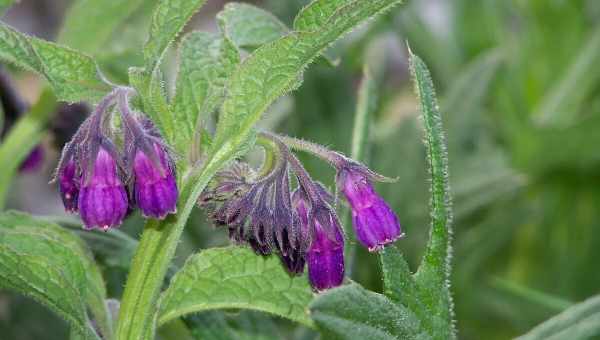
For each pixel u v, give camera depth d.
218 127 0.32
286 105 0.58
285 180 0.32
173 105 0.32
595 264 0.61
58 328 0.48
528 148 0.61
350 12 0.29
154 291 0.32
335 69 0.52
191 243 0.48
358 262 0.54
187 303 0.33
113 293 0.43
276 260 0.33
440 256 0.33
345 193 0.32
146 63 0.31
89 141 0.31
